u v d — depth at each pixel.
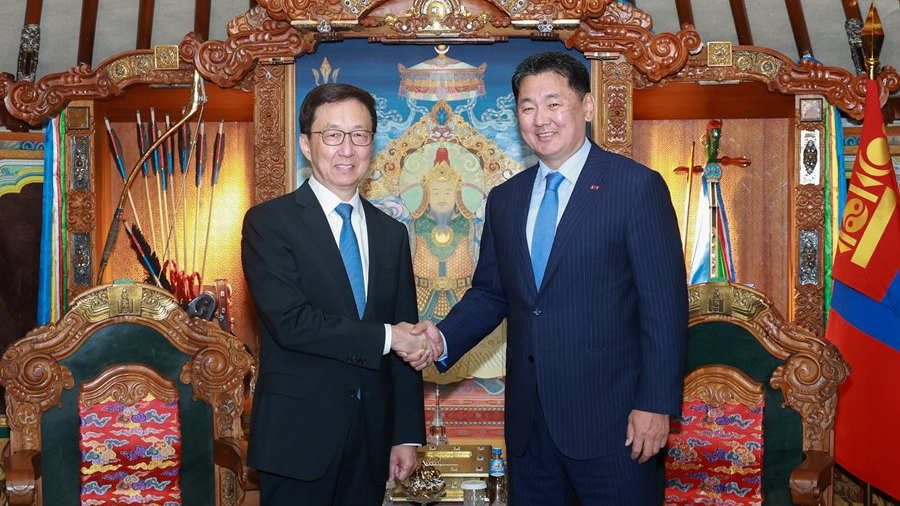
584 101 2.73
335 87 2.64
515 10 4.26
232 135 5.19
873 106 4.18
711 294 3.53
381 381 2.64
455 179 4.48
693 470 3.52
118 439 3.43
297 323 2.51
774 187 5.20
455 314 3.00
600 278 2.62
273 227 2.61
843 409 4.17
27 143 5.04
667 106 4.93
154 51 4.39
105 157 4.85
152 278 4.30
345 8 4.24
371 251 2.68
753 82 4.52
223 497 3.47
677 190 5.24
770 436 3.44
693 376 3.53
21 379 3.36
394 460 2.77
